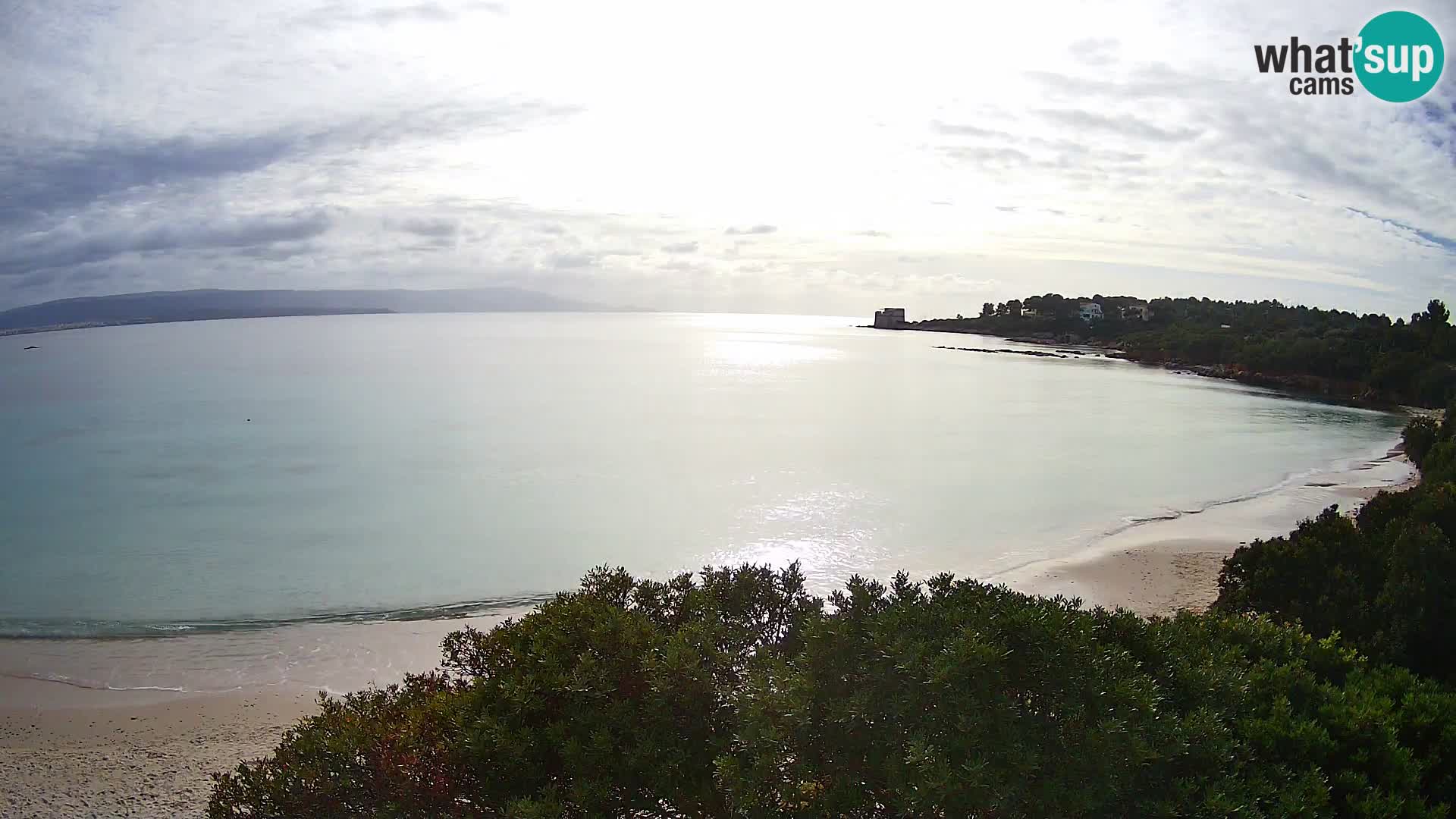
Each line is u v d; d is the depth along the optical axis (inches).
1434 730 274.8
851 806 224.4
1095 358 6102.4
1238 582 628.1
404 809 264.1
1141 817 212.2
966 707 217.3
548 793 248.1
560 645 293.1
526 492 1456.7
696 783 254.4
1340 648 328.2
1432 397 3053.6
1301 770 245.3
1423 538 513.3
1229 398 3437.5
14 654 711.7
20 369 4266.7
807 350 7140.8
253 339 7711.6
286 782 272.4
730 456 1862.7
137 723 576.1
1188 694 256.5
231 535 1163.9
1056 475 1632.6
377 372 4217.5
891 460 1815.9
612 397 3208.7
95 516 1285.7
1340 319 5679.1
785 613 315.9
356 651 719.7
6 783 480.1
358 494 1443.2
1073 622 247.6
